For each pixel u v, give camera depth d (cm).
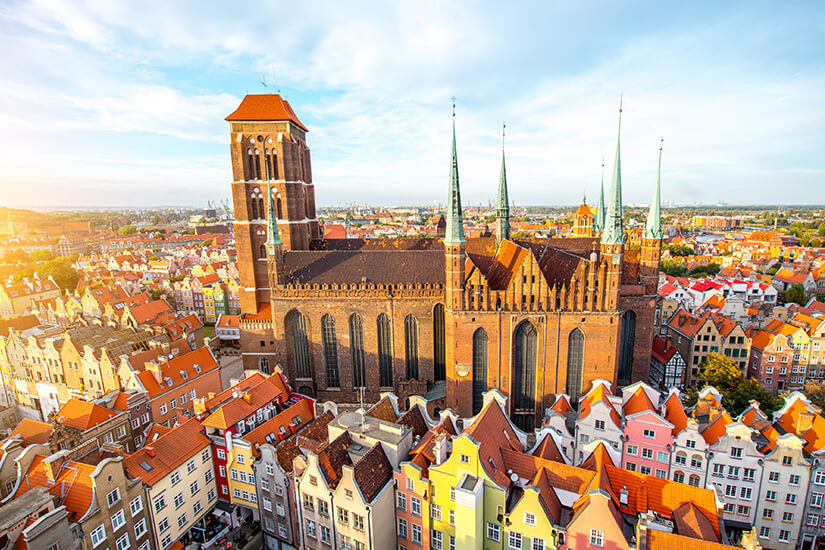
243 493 6234
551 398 7894
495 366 7856
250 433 6228
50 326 12888
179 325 12025
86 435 6481
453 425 5947
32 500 4569
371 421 5847
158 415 8131
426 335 8944
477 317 7694
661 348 11275
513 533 4709
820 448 5628
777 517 5753
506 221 9988
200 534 6100
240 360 13225
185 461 5984
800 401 6253
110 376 8919
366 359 9238
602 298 7469
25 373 10444
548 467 5025
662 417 6100
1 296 16775
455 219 7475
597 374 7694
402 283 8938
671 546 4112
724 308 13562
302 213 10575
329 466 5278
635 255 8600
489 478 4678
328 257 9569
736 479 5812
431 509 5056
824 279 17788
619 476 4962
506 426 5775
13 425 9888
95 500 4844
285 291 9069
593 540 4319
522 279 7550
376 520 4966
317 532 5400
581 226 16875
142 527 5419
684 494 4709
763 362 10375
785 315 13025
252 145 9906
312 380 9556
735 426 5716
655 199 7900
